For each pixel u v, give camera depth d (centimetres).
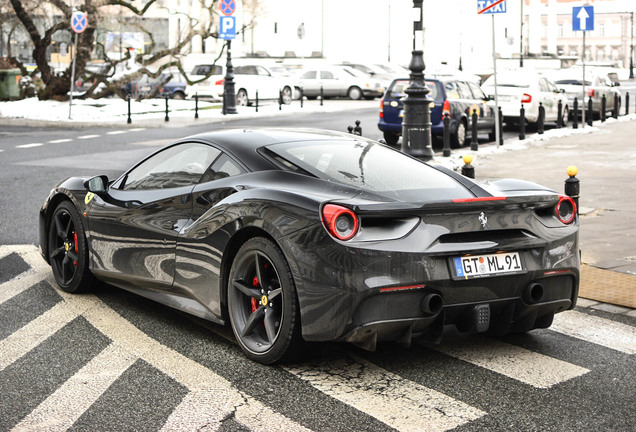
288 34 6969
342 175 495
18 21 3628
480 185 514
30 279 705
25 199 1141
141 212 573
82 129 2445
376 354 509
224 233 496
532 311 492
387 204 444
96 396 433
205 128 2466
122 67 4091
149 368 479
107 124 2562
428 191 487
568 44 11769
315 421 400
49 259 689
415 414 409
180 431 387
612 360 500
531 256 481
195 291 529
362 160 524
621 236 882
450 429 391
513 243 473
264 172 506
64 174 1398
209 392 439
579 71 3023
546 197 489
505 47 8444
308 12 6994
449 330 566
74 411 412
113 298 646
